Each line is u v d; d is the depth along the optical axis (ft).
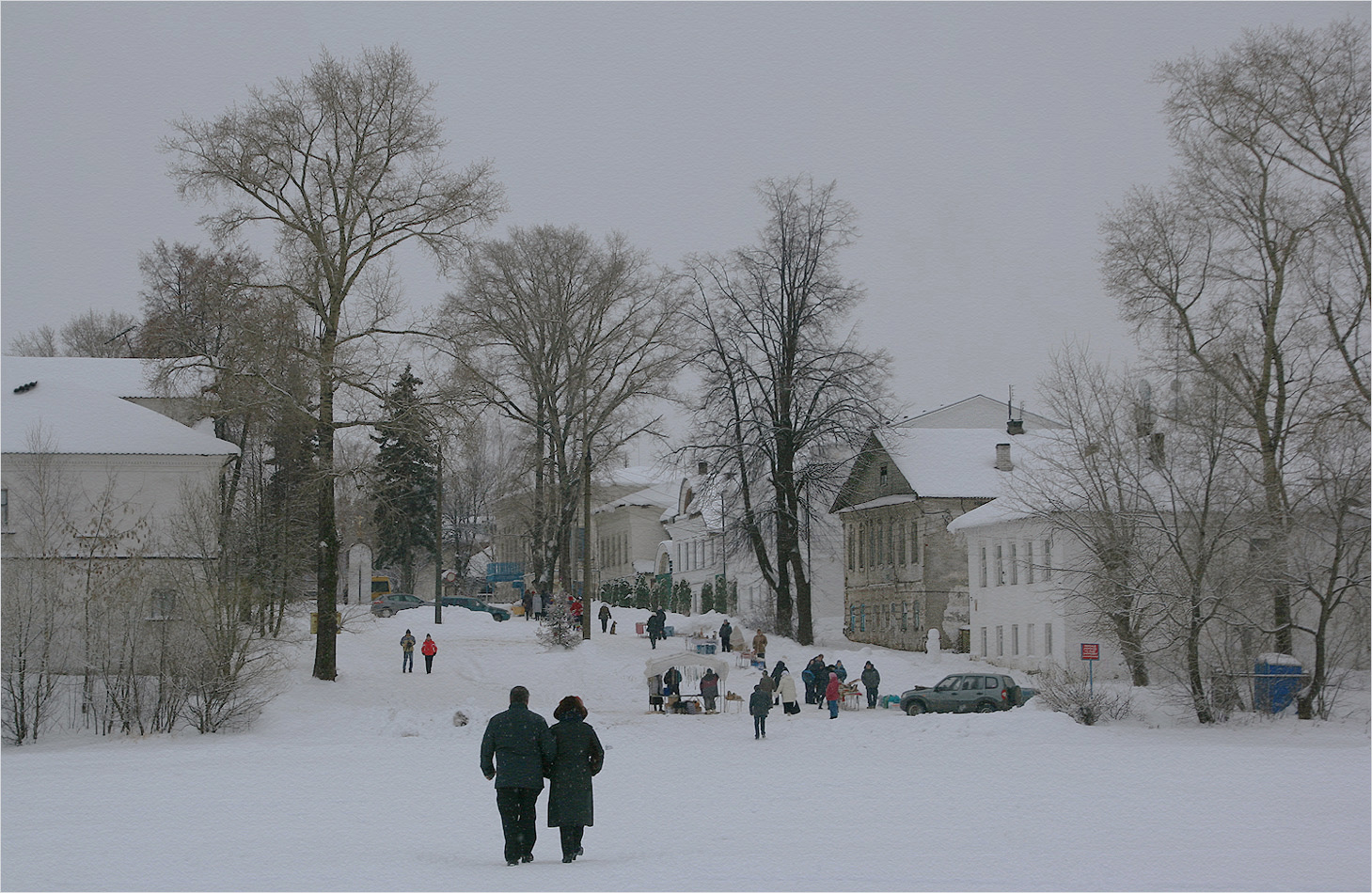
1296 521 122.31
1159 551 124.47
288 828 59.41
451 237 146.00
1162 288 137.80
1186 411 124.26
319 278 141.69
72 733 113.19
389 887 41.47
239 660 118.73
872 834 55.93
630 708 147.13
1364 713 122.52
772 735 116.57
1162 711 123.44
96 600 116.06
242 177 137.49
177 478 146.51
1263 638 126.00
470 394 150.71
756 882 42.09
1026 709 124.57
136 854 50.88
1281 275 131.34
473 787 77.10
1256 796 67.10
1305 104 128.47
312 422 142.72
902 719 124.16
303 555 184.65
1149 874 43.34
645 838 56.03
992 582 186.09
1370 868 44.73
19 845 53.42
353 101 141.59
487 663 177.78
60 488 139.74
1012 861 46.73
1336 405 124.77
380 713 127.85
